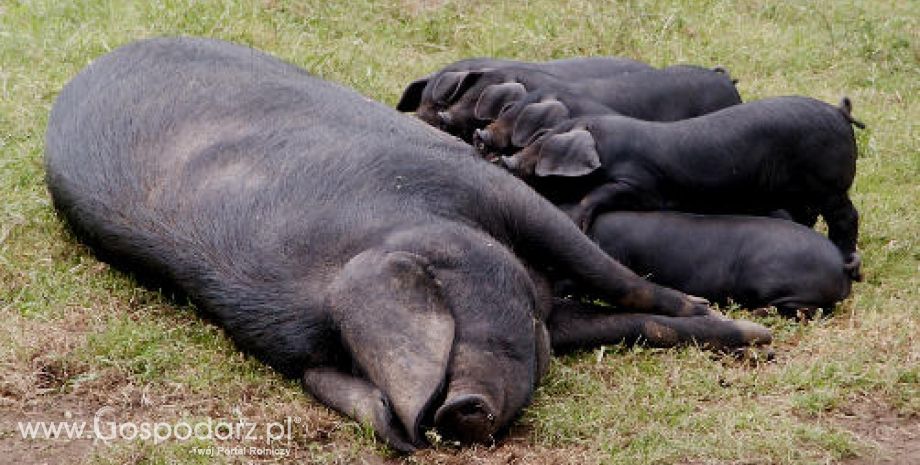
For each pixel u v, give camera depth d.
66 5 29.78
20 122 25.05
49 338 18.84
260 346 18.14
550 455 16.42
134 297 20.25
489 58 26.78
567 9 31.70
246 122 20.09
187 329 19.31
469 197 18.48
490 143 24.08
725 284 20.78
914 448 16.88
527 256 19.05
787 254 20.41
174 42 22.72
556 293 20.52
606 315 19.56
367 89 27.72
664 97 25.41
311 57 28.27
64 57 27.52
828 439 16.72
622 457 16.31
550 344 18.92
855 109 28.58
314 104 20.58
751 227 20.92
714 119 22.61
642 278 19.58
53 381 18.27
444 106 25.62
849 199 23.03
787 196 22.66
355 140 19.31
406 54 29.86
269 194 18.73
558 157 22.41
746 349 19.16
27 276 20.72
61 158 21.25
